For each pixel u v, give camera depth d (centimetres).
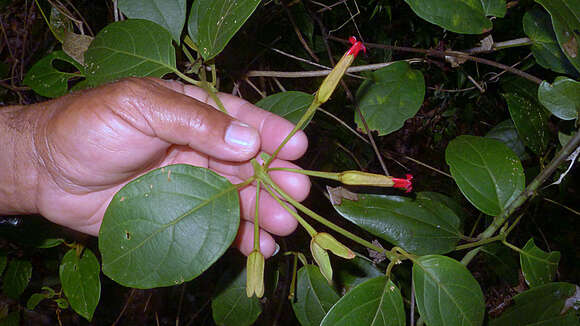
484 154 23
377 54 43
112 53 22
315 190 40
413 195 23
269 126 23
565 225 50
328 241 17
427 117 53
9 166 23
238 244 26
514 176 22
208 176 16
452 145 23
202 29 20
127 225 16
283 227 25
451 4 20
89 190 23
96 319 50
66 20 28
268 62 38
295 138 23
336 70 17
